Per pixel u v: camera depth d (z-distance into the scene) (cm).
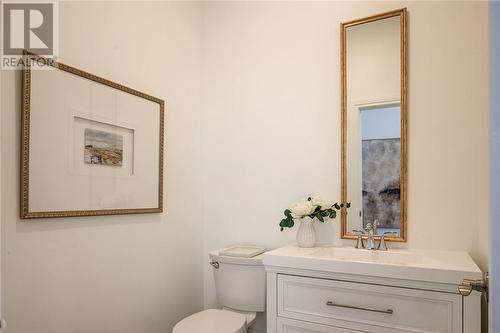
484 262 137
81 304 140
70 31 138
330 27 185
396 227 163
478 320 112
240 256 176
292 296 144
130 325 164
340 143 179
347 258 141
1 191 113
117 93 158
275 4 202
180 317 196
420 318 120
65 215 132
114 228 157
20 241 118
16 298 117
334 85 182
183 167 204
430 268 118
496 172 58
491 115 60
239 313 176
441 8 158
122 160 160
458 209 151
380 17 169
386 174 166
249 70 208
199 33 223
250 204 204
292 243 189
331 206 169
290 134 193
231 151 212
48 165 127
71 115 136
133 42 170
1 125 114
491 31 59
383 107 168
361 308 129
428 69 160
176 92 200
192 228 210
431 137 158
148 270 176
